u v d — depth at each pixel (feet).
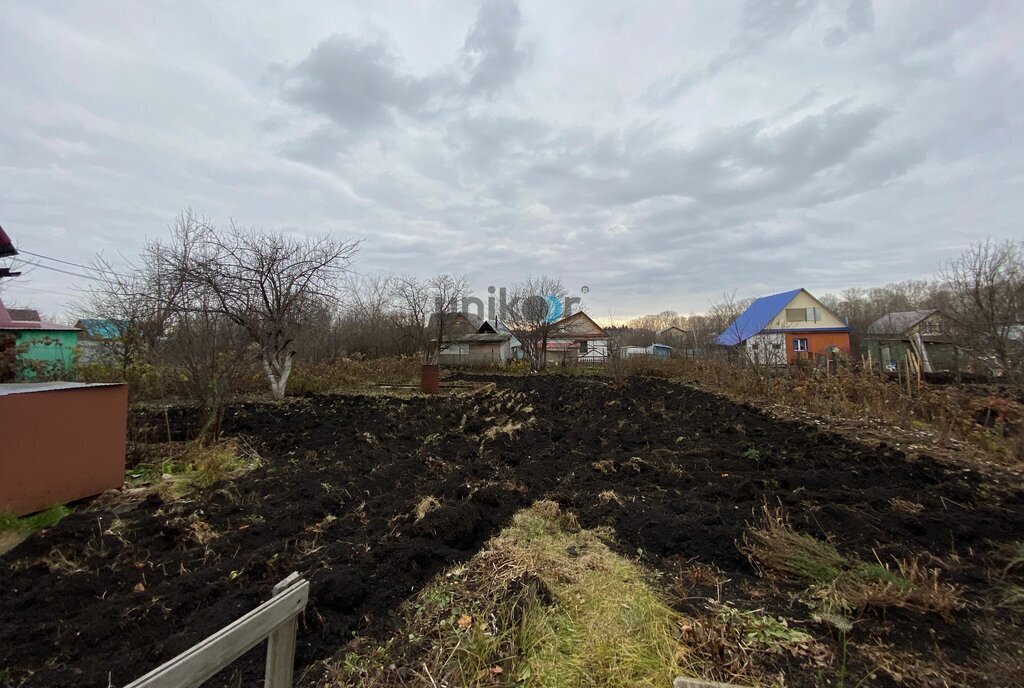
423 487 15.10
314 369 47.24
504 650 7.06
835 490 14.55
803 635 7.34
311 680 6.52
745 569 9.82
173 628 7.82
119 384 15.52
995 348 36.11
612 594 8.70
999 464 18.15
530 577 8.93
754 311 116.98
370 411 32.48
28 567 9.98
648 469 17.58
